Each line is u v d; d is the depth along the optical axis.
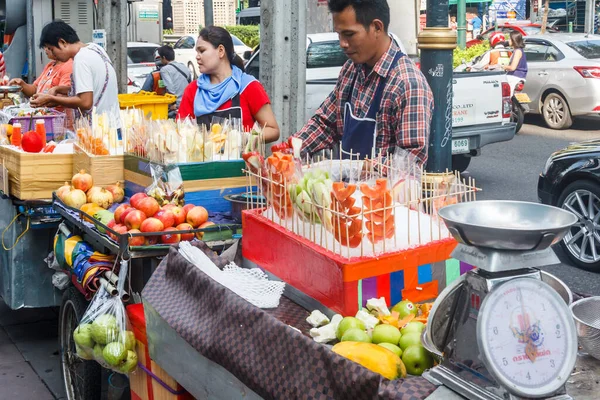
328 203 2.40
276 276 2.72
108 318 3.12
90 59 5.90
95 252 3.48
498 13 31.09
